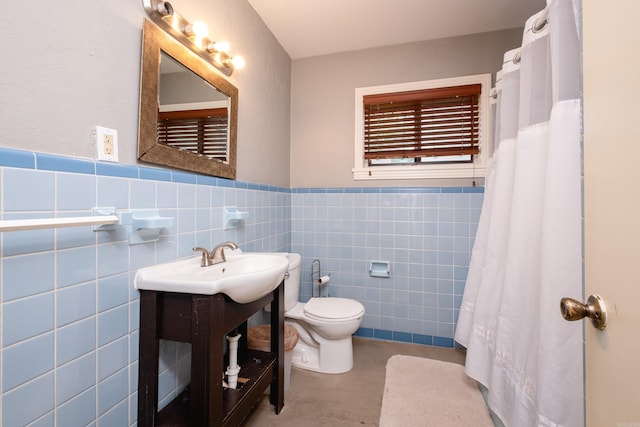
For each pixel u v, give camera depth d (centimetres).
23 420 76
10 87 73
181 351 135
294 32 222
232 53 169
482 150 223
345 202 251
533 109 122
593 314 56
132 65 107
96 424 94
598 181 57
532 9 196
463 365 201
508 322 124
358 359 212
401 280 240
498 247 146
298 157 263
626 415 48
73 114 87
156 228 115
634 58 47
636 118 46
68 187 85
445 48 230
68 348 86
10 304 73
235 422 119
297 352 203
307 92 260
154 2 113
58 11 83
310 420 149
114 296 100
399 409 155
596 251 57
